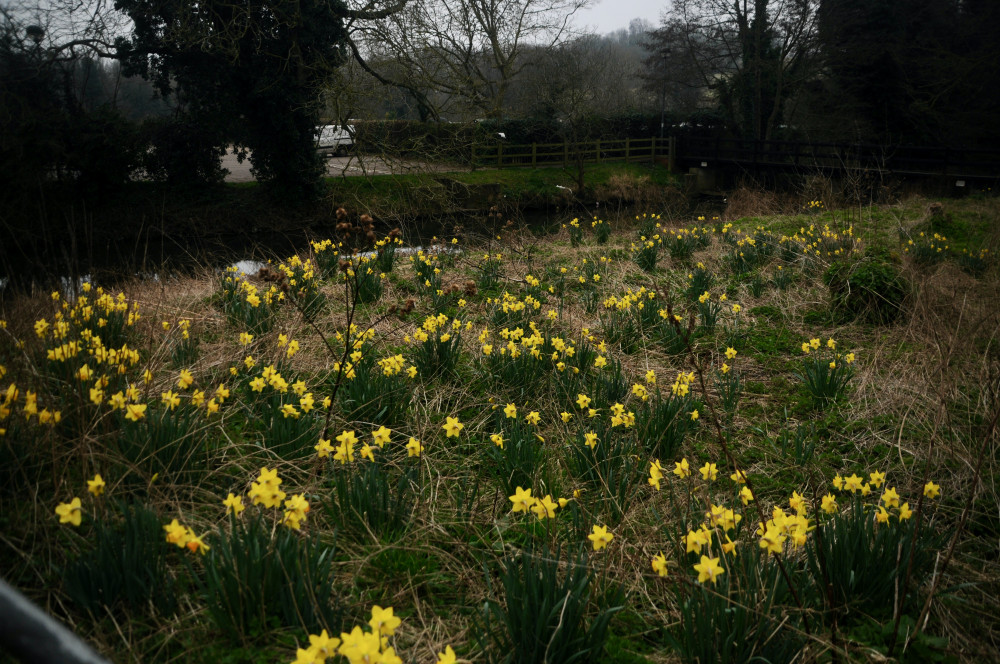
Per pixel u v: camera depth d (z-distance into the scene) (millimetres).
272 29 20234
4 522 2984
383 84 22062
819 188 16969
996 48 24484
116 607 2586
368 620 2748
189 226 20000
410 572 3062
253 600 2539
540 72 28828
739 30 31500
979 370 4977
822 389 5168
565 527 3447
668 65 33344
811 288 7980
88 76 19906
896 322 6711
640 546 3074
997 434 4141
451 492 3773
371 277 7594
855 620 2793
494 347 5824
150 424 3479
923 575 2980
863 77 28031
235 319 6164
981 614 2902
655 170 31953
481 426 4586
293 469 3721
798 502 2848
